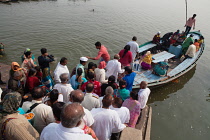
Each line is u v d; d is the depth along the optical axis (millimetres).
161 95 9023
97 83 5082
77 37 14812
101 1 34594
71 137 1946
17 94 2463
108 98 3174
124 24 20125
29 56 6609
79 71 5098
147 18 23844
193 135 6609
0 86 6711
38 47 12273
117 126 3303
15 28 15172
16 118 2430
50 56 6484
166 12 29141
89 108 3861
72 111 1935
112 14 24531
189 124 7137
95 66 5809
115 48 13625
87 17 21734
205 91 9461
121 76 7348
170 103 8398
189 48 10617
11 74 5871
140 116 5504
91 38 14953
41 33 14766
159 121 7188
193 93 9234
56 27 16703
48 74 5895
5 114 2412
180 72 9375
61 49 12406
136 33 17422
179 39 12242
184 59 11109
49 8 24672
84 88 4969
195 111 7906
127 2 35750
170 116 7520
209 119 7457
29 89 5219
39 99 3557
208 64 12695
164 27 20359
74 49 12664
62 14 22000
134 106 4441
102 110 3219
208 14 30906
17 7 23359
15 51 11359
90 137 2049
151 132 6594
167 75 8734
